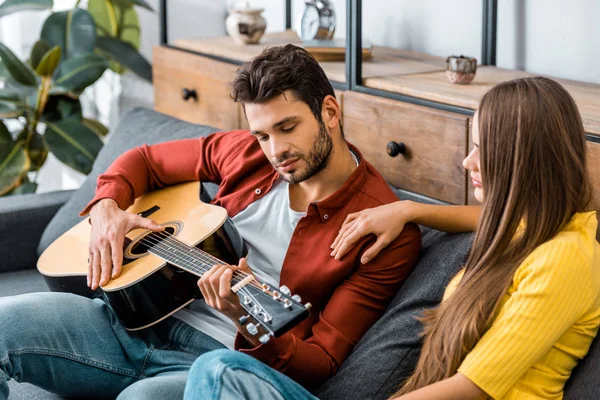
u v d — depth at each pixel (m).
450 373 1.13
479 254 1.15
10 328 1.43
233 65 2.26
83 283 1.66
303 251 1.47
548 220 1.10
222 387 1.07
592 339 1.14
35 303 1.49
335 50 2.18
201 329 1.50
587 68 1.88
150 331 1.54
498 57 2.12
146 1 3.32
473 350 1.09
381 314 1.42
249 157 1.68
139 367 1.52
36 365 1.45
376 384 1.30
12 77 2.82
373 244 1.39
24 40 3.55
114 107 3.58
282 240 1.54
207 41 2.58
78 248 1.76
